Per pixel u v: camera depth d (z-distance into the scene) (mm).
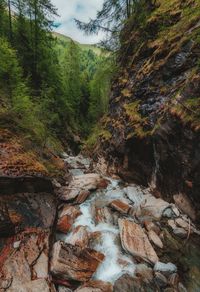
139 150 12578
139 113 12914
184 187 9344
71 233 9039
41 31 27734
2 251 7129
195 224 9016
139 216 10062
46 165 12094
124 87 16047
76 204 11016
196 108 8297
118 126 15062
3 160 9305
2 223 7488
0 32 25062
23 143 11555
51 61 29484
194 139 8281
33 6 26016
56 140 22250
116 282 6914
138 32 15781
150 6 14992
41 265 7141
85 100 39625
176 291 6742
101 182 13430
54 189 11320
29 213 8594
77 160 19109
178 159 9344
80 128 33812
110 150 15781
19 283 6418
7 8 26719
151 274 7270
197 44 9805
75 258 7508
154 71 12398
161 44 12422
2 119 11500
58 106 29000
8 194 8586
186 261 7723
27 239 7789
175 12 12367
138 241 8500
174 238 8609
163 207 10055
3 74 13195
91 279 7160
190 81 8844
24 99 12836
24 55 25953
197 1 10977
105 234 9062
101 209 10609
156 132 10438
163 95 11109
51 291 6496
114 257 8031
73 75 39781
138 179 13391
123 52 17828
